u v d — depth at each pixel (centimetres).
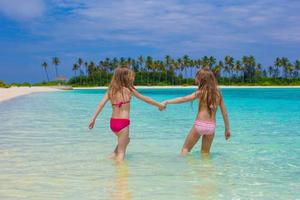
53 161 675
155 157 721
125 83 722
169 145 864
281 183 532
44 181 533
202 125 739
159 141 924
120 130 709
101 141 915
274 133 1083
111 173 586
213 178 558
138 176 567
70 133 1066
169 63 14888
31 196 460
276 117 1622
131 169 616
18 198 452
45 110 2023
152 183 527
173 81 15100
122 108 714
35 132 1087
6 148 809
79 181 534
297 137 999
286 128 1204
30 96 4231
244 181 542
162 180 543
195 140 763
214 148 828
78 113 1819
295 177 568
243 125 1294
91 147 827
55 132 1088
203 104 748
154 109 2130
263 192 486
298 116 1667
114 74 728
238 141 930
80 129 1162
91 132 1089
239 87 14325
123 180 542
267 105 2572
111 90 722
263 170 614
